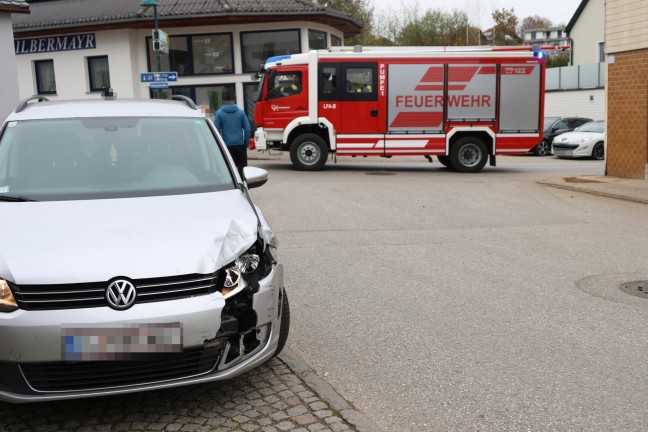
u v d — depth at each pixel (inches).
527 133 703.7
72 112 211.0
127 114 211.8
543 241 352.2
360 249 330.0
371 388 165.6
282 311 170.1
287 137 710.5
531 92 699.4
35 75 1048.8
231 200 176.6
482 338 200.5
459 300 241.1
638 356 185.6
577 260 307.0
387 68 688.4
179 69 989.8
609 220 419.5
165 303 138.7
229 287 145.7
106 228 152.6
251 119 987.3
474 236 365.1
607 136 641.0
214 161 199.8
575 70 1325.0
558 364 179.9
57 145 195.0
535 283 265.3
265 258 159.3
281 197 511.5
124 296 136.6
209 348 143.0
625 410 152.3
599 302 238.5
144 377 139.7
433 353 188.5
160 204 170.1
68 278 135.7
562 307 232.4
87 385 137.6
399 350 191.2
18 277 135.5
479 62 690.8
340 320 218.4
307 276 276.5
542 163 881.5
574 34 1641.2
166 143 201.9
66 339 133.6
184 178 189.8
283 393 161.2
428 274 280.1
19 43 1037.8
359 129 697.0
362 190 556.4
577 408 153.4
